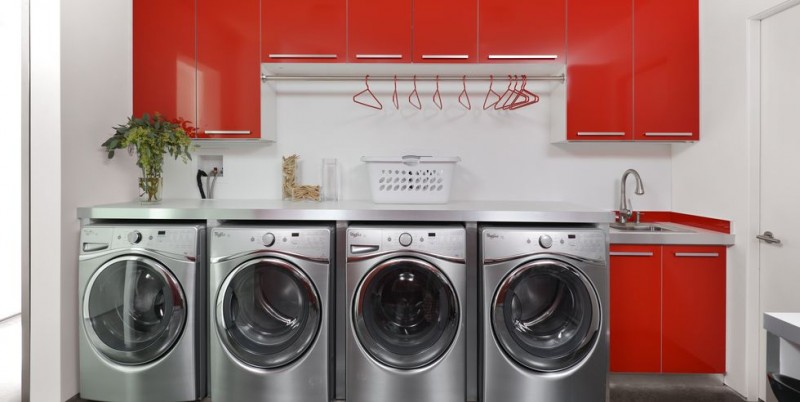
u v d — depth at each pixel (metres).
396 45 2.85
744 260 2.50
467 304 2.44
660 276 2.62
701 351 2.62
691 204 2.95
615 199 3.18
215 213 2.45
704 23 2.81
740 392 2.52
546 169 3.19
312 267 2.31
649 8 2.84
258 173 3.22
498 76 3.13
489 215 2.38
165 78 2.92
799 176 2.22
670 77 2.84
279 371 2.33
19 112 3.04
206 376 2.50
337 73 3.12
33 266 2.38
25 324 2.39
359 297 2.29
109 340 2.41
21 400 2.41
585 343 2.27
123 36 2.87
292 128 3.21
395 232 2.31
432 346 2.31
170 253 2.38
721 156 2.67
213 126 2.91
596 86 2.85
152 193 2.86
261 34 2.88
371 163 2.83
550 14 2.84
